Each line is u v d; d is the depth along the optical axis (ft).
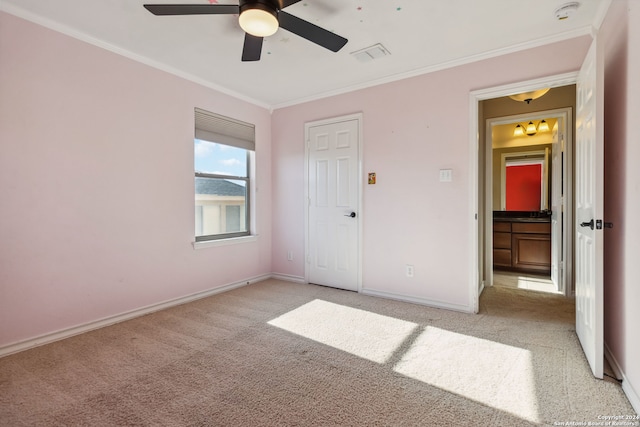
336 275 12.33
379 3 6.84
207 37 8.24
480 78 9.29
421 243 10.36
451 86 9.73
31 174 7.27
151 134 9.59
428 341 7.62
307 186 12.99
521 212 16.57
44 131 7.45
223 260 11.94
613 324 6.33
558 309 9.93
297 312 9.64
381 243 11.14
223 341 7.66
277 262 14.03
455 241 9.78
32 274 7.32
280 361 6.70
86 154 8.18
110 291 8.71
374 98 11.19
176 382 5.91
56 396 5.49
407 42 8.52
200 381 5.95
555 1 6.77
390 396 5.47
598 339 5.91
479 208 11.95
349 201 11.88
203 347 7.34
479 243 11.96
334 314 9.46
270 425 4.77
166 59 9.50
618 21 6.09
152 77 9.59
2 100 6.84
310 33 6.53
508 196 16.87
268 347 7.34
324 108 12.46
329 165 12.34
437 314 9.43
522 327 8.45
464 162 9.59
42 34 7.39
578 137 7.56
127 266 9.07
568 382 5.83
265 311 9.73
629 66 5.55
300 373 6.22
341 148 12.01
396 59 9.50
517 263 15.48
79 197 8.07
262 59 9.46
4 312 6.94
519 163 16.60
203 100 11.11
